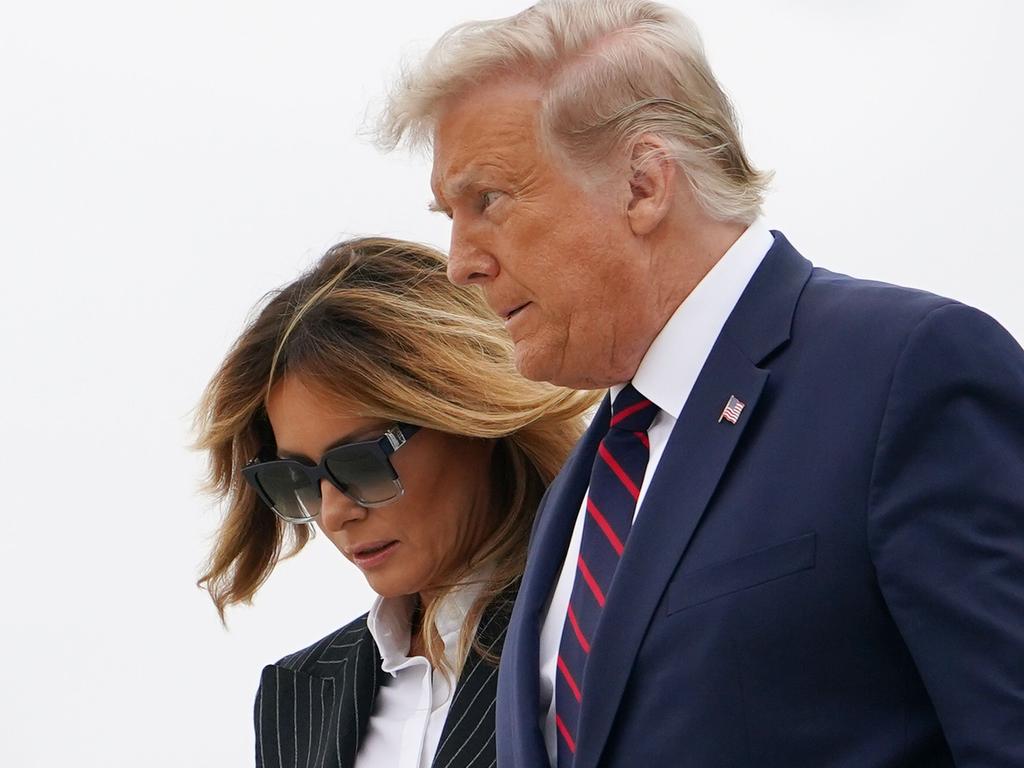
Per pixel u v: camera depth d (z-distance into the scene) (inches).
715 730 261.4
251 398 410.0
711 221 293.7
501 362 397.4
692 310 292.7
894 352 261.3
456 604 398.6
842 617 255.4
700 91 295.0
